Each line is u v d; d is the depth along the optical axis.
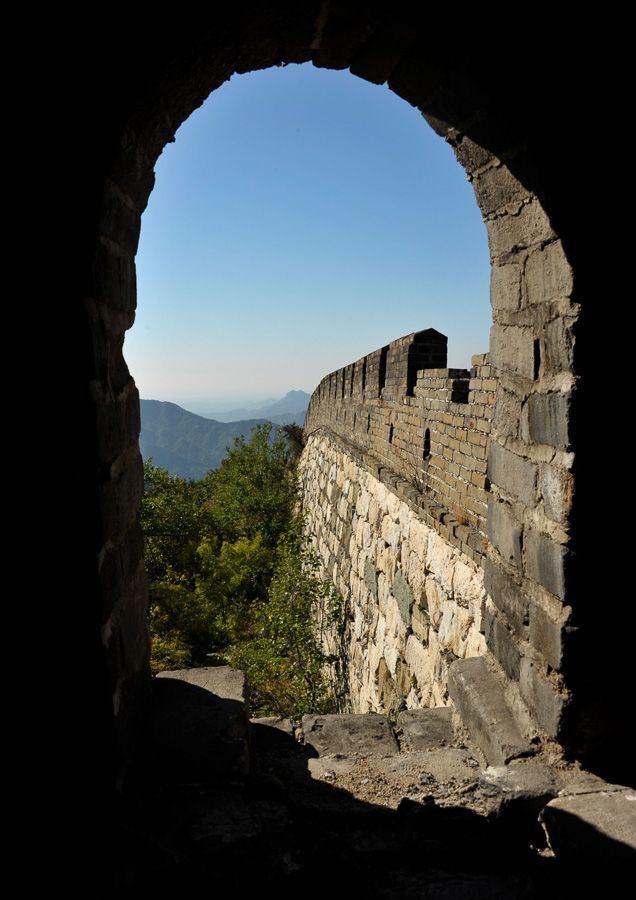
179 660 9.13
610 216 1.97
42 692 1.88
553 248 2.04
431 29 1.92
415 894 1.81
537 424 2.24
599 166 1.95
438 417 4.46
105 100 1.72
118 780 2.00
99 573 1.87
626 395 2.01
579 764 2.13
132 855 1.82
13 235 1.72
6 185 1.70
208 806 2.07
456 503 4.05
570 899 1.74
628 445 2.02
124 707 2.15
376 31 2.00
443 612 4.03
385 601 5.68
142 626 2.60
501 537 2.62
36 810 1.89
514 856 1.99
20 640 1.84
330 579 9.02
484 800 2.12
